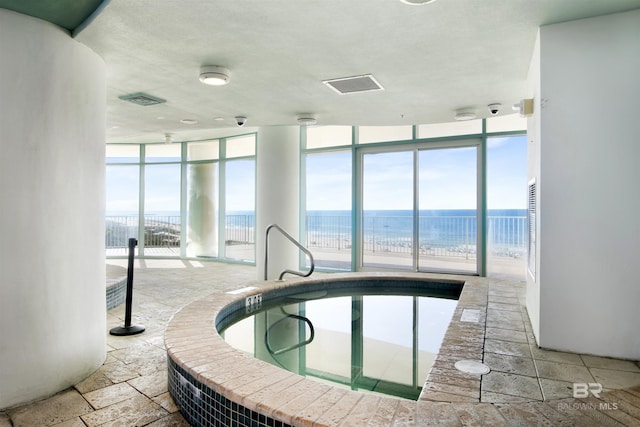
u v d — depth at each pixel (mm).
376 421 1646
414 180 6816
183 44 2834
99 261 2926
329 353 3502
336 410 1733
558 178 2686
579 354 2629
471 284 5074
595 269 2613
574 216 2652
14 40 2338
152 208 10180
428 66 3330
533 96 3115
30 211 2402
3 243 2303
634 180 2539
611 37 2553
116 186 10219
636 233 2535
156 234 10258
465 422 1653
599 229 2604
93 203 2846
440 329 4168
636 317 2531
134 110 4742
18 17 2357
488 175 6270
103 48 2869
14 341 2346
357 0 2260
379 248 8188
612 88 2566
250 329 4242
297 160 6824
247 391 1912
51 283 2504
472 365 2418
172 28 2578
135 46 2842
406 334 4031
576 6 2424
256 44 2850
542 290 2730
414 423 1634
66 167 2596
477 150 6309
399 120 5336
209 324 3141
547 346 2717
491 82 3750
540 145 2725
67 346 2611
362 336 3957
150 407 2371
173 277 7043
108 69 3312
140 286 6195
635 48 2516
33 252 2416
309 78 3596
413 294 5586
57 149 2533
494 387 2109
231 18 2453
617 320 2568
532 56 3129
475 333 3051
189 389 2225
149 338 3654
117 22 2477
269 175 6656
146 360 3111
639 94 2520
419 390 2717
